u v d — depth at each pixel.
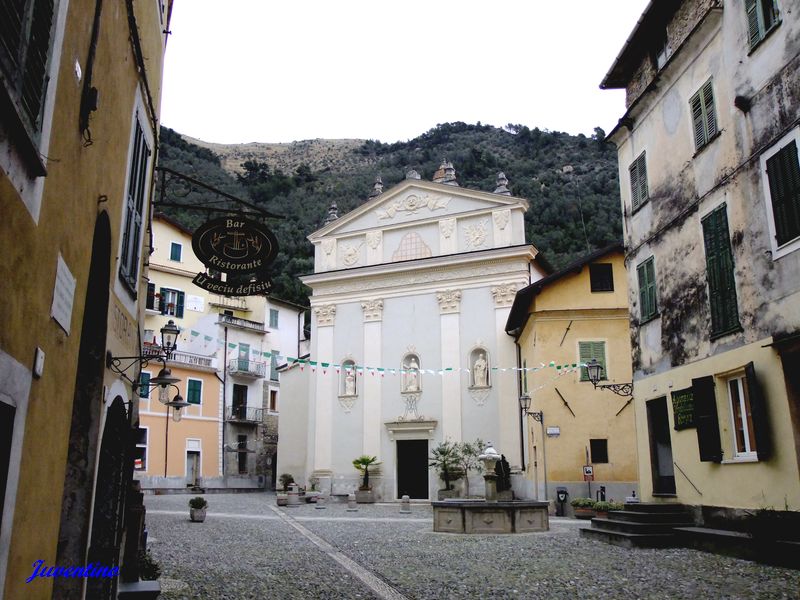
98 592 7.83
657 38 16.92
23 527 4.74
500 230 35.72
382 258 38.00
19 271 4.34
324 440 36.53
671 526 14.12
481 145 121.12
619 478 25.31
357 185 102.38
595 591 9.79
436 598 9.61
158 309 42.91
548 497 25.59
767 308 11.95
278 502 31.39
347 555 14.38
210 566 12.42
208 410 43.62
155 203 10.51
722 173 13.54
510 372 33.66
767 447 11.76
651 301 16.58
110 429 9.07
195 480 42.19
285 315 51.66
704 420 13.73
